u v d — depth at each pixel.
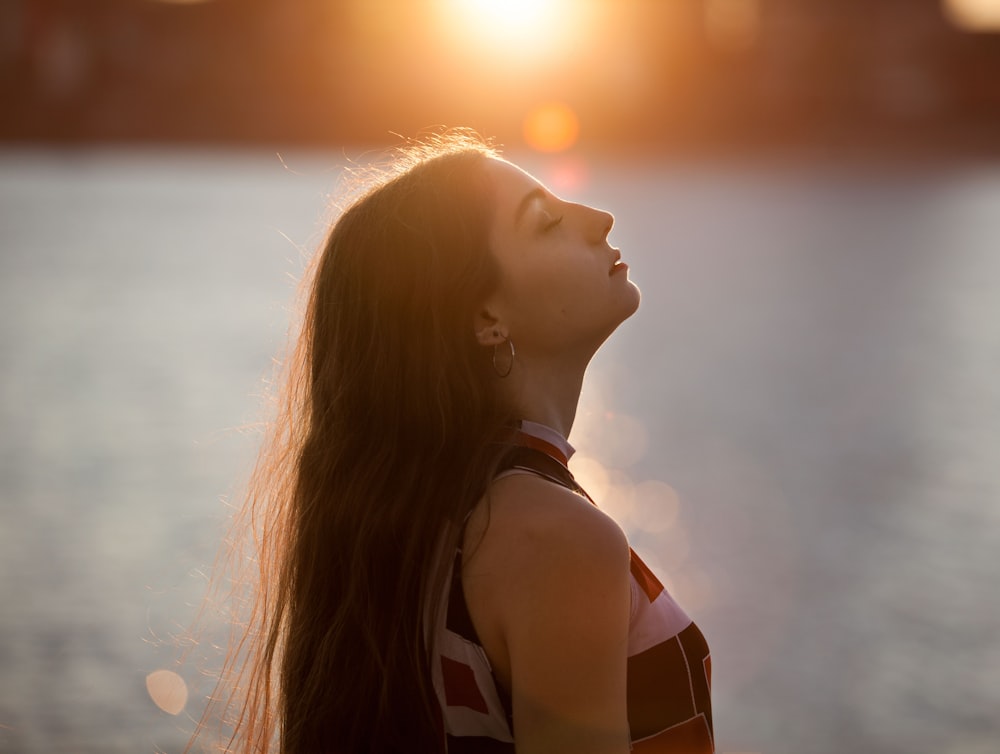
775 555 13.09
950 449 19.84
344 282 1.74
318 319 1.80
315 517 1.70
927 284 50.88
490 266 1.68
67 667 8.70
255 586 2.03
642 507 15.52
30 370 27.59
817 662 9.63
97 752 7.05
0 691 8.18
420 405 1.64
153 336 33.88
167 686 8.18
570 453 1.69
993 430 21.56
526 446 1.63
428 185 1.72
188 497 15.06
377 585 1.59
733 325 38.28
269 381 2.13
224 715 2.02
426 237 1.68
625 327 37.94
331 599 1.66
